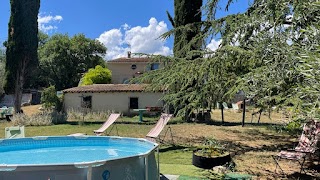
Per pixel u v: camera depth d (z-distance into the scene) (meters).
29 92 42.12
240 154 9.80
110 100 27.52
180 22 18.19
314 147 7.29
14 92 22.81
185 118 19.05
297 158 7.02
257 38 6.88
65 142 9.42
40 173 4.48
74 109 26.53
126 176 4.98
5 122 20.22
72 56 52.03
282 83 5.57
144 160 5.36
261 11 7.72
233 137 13.33
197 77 10.48
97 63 54.59
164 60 12.70
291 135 13.41
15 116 20.00
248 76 6.50
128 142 8.51
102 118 22.72
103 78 37.69
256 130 15.40
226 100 10.38
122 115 25.25
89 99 27.67
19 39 22.55
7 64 22.78
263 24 7.38
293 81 5.41
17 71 22.67
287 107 5.35
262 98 6.16
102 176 4.67
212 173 7.70
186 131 15.34
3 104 32.31
